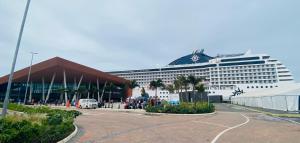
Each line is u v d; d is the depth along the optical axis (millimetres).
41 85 91688
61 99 75125
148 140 10820
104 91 88125
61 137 10648
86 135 12234
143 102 46750
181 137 11773
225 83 122000
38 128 8914
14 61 14016
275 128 15945
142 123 18750
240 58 123438
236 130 14773
